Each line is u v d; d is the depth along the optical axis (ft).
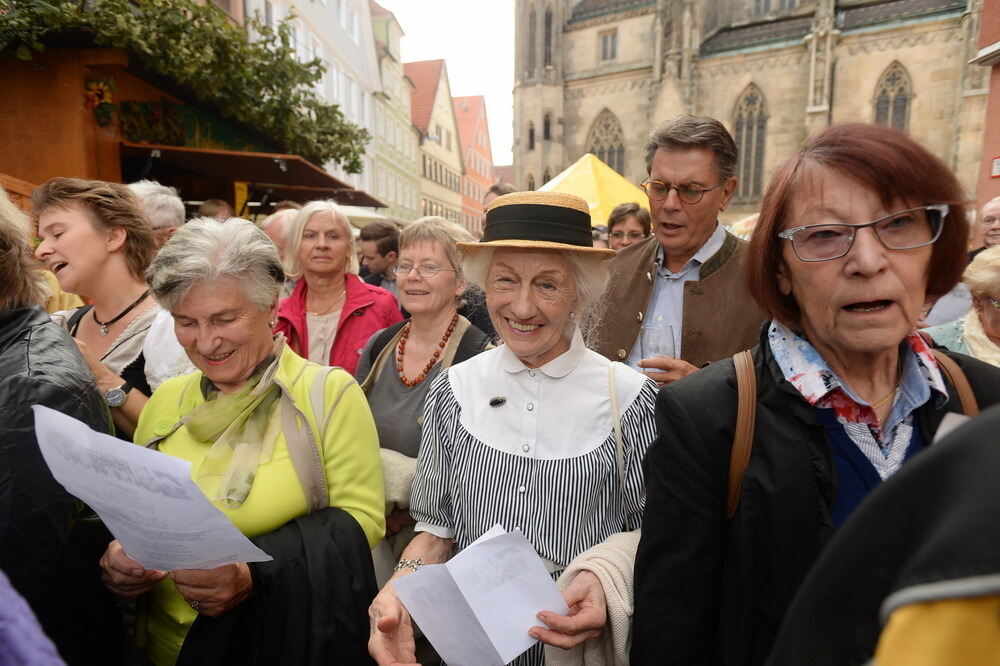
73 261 6.47
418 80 138.21
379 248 17.87
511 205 4.79
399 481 6.16
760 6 103.30
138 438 5.41
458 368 5.47
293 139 23.85
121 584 4.37
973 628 1.21
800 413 3.43
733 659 3.59
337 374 5.39
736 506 3.63
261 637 4.43
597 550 4.41
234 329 4.75
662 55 104.47
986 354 7.29
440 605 3.78
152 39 15.52
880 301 3.11
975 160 84.69
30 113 16.08
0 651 1.71
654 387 5.04
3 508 3.50
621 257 8.61
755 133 99.50
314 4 56.65
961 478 1.31
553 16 113.91
